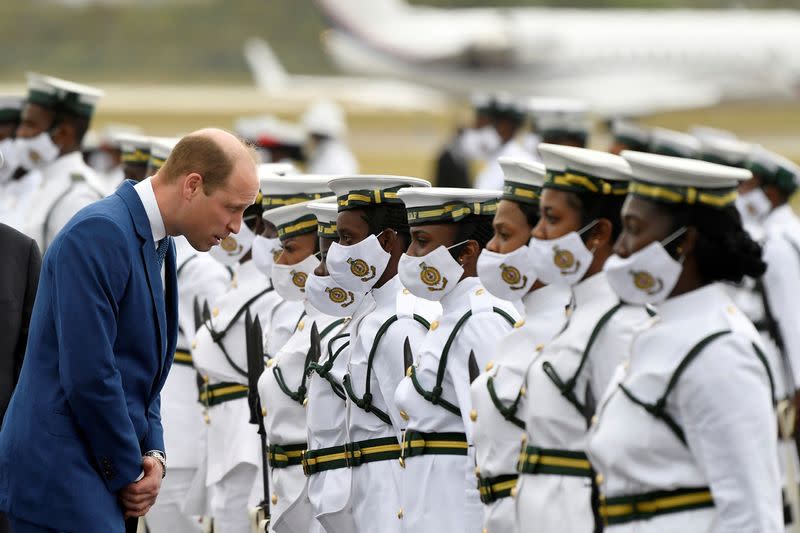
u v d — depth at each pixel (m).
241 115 178.88
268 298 26.62
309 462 23.05
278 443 24.28
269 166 28.53
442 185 70.19
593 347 18.11
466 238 21.09
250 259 27.12
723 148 35.06
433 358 21.03
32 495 19.53
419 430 21.09
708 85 157.25
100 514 19.58
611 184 18.67
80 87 33.84
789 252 31.56
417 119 178.50
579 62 159.88
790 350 31.19
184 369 29.27
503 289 19.81
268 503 25.05
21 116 36.00
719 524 15.87
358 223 21.95
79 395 19.28
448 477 20.97
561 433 18.20
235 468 26.62
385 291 22.25
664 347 16.48
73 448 19.58
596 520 17.67
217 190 20.00
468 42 166.38
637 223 16.69
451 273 20.97
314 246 24.36
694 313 16.53
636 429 16.50
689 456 16.36
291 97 191.62
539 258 18.83
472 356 20.67
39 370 19.78
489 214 21.23
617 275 16.78
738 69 157.00
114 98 195.00
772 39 158.00
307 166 74.31
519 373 19.50
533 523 18.27
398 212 22.08
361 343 22.20
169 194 20.11
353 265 21.92
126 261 19.70
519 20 164.12
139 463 19.84
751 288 31.72
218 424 26.91
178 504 28.92
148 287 20.12
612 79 158.88
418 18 175.50
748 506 15.69
